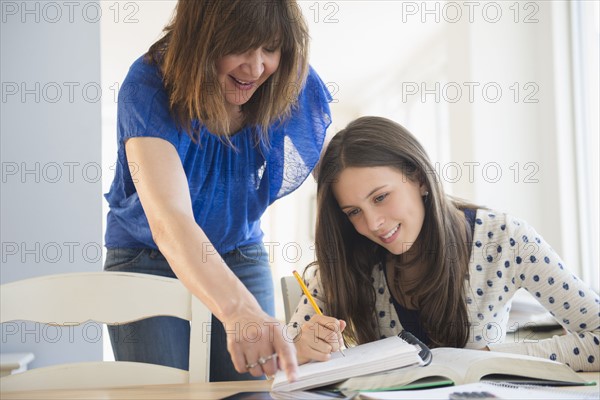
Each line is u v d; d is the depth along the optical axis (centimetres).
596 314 106
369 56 494
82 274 102
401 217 109
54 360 192
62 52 203
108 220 129
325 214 116
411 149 111
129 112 103
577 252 262
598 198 255
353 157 108
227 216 129
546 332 192
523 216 279
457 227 114
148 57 109
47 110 201
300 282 103
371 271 119
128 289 102
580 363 95
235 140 123
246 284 137
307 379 75
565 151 264
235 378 134
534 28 282
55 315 100
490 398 65
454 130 304
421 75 503
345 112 670
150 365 100
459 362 81
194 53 99
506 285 115
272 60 105
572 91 264
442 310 112
